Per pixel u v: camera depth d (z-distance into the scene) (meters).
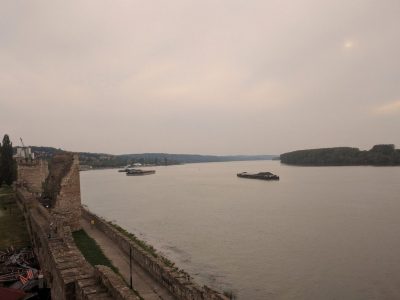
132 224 66.88
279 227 62.44
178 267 38.94
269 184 155.25
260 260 42.34
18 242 33.44
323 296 31.64
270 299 30.89
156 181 198.88
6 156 76.75
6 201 54.75
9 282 23.22
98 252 32.88
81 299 12.75
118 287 11.62
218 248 48.00
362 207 82.50
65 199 39.47
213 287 33.09
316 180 161.50
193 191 134.62
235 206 90.50
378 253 45.22
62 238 21.19
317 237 54.25
